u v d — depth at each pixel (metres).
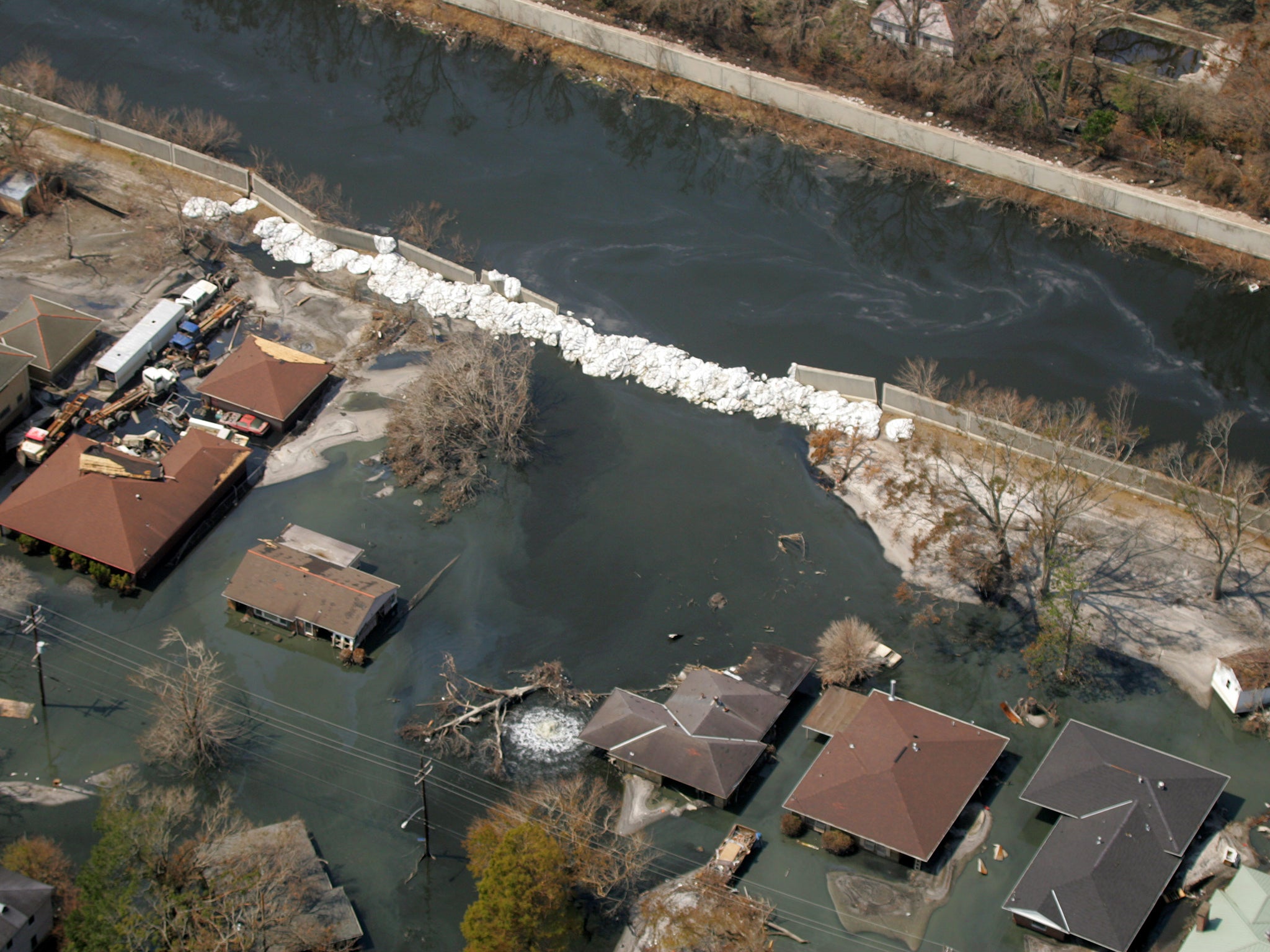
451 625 93.44
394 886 78.50
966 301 125.19
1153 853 77.94
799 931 77.25
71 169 129.38
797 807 80.75
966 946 76.81
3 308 113.62
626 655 92.12
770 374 115.69
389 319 117.06
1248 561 98.25
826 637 92.38
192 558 96.94
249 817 81.31
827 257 129.88
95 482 95.75
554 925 73.25
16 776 82.62
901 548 99.94
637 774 84.94
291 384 107.25
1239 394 116.19
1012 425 105.06
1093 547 98.75
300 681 89.44
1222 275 127.94
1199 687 90.69
